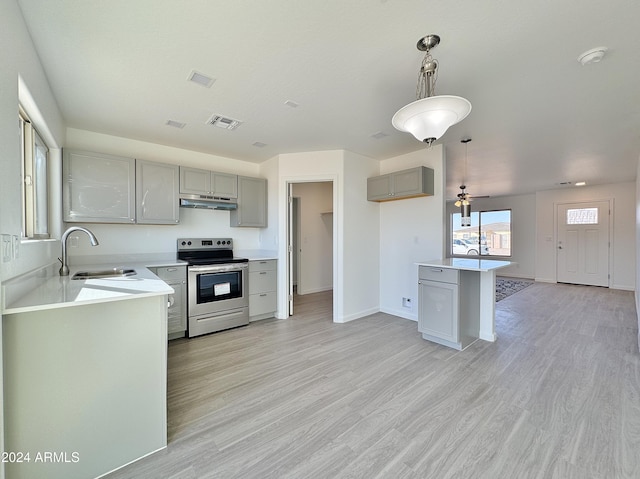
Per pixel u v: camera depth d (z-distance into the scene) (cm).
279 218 402
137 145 341
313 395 209
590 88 225
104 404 143
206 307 337
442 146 363
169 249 367
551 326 367
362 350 291
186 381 229
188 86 222
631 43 171
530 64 194
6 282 125
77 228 222
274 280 401
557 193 693
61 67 195
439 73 205
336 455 152
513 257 787
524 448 156
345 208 386
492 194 770
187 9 146
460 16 152
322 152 387
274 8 146
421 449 156
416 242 389
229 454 153
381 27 160
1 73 122
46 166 253
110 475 141
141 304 154
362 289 410
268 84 220
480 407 194
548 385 222
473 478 136
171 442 162
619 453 151
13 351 124
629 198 600
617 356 274
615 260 616
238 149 377
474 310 316
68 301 131
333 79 213
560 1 141
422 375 238
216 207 374
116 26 158
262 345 304
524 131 316
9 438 124
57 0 139
